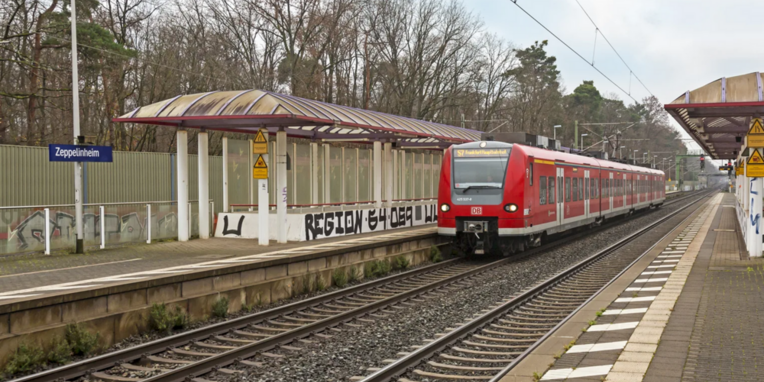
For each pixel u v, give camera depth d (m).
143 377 8.59
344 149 25.12
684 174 146.12
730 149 32.62
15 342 8.93
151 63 34.12
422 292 14.67
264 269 14.01
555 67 81.38
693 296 11.95
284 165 19.42
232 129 21.48
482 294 14.51
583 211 27.77
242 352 9.32
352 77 47.62
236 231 21.28
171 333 11.23
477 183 20.12
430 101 49.88
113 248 18.42
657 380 6.89
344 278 16.23
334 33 39.44
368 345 10.02
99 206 18.39
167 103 18.45
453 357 9.02
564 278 16.55
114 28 35.97
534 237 21.77
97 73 30.53
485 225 19.94
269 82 39.66
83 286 11.56
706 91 15.58
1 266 14.89
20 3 27.17
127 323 10.67
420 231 23.56
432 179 31.80
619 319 10.13
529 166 20.52
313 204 22.97
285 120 18.80
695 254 19.22
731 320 9.80
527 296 13.62
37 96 25.81
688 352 8.02
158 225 20.25
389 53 47.38
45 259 16.09
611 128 97.94
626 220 40.97
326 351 9.73
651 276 14.84
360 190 26.22
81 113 33.91
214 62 38.12
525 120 69.69
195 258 15.86
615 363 7.61
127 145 37.72
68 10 28.58
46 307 9.55
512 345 9.87
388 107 47.72
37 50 27.53
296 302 13.30
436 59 49.06
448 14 48.94
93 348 9.84
